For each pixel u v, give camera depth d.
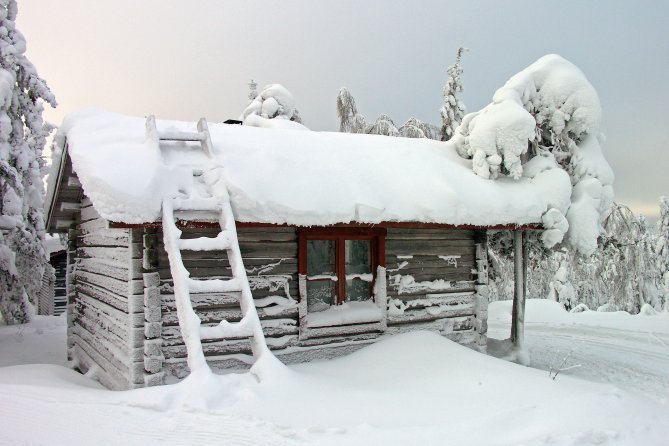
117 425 4.01
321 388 4.91
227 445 3.62
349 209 6.54
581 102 8.70
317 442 3.67
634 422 4.23
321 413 4.30
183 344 6.15
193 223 5.75
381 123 21.23
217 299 6.39
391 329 7.62
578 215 8.32
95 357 8.01
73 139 6.36
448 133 19.36
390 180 7.38
